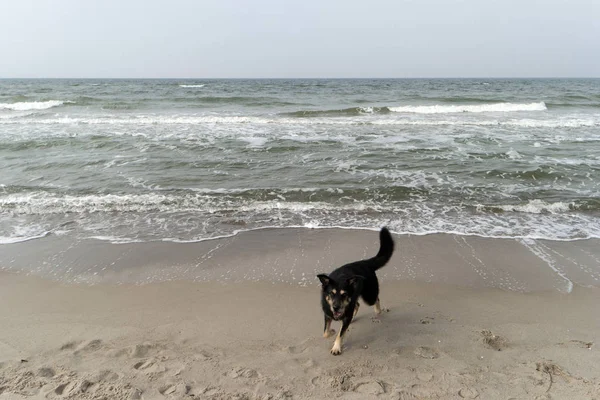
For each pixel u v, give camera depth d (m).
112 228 7.95
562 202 9.10
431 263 6.44
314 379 3.76
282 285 5.79
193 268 6.32
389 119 20.45
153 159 12.75
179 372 3.82
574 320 4.86
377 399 3.48
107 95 36.50
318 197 9.65
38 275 6.08
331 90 49.72
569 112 24.34
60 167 11.94
